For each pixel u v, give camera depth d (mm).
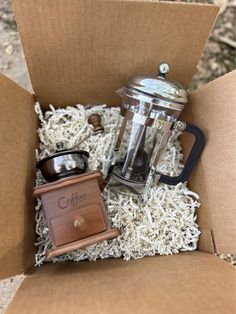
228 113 400
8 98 381
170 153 492
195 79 640
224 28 671
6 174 355
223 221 403
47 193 380
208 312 268
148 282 335
